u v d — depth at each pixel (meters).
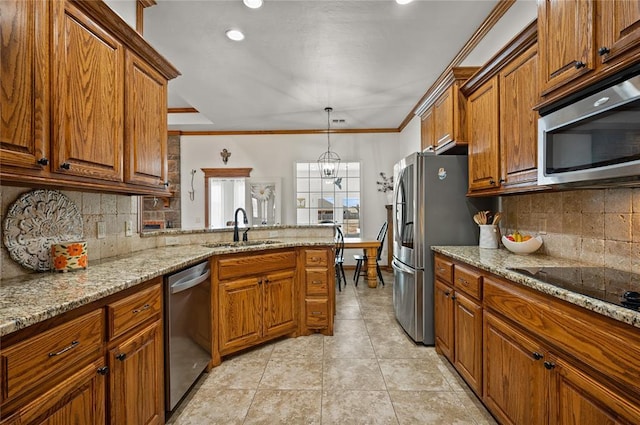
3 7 1.05
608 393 0.97
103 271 1.55
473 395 1.98
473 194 2.49
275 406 1.87
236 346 2.45
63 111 1.29
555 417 1.19
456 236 2.70
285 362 2.41
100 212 1.98
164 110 2.14
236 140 6.36
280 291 2.75
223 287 2.37
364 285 4.94
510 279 1.46
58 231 1.66
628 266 1.51
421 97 4.50
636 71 1.06
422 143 3.56
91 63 1.45
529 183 1.77
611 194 1.61
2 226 1.39
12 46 1.08
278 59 3.37
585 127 1.27
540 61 1.50
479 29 2.82
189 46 3.10
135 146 1.80
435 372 2.26
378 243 4.66
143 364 1.46
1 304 1.00
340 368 2.32
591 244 1.73
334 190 6.36
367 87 4.14
